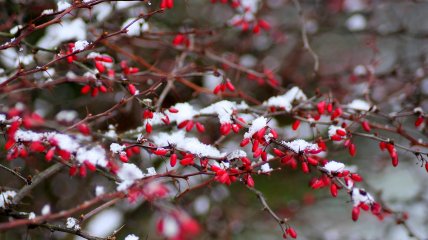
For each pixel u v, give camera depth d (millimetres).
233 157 2516
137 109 4051
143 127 3266
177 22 4848
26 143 2314
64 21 3658
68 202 4406
